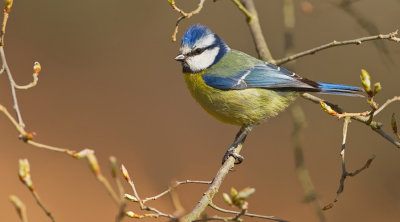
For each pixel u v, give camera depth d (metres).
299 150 8.01
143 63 15.83
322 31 13.77
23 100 14.52
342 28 13.68
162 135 14.03
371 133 13.03
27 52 15.72
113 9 16.16
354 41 7.09
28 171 4.24
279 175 12.79
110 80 15.36
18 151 13.07
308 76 13.43
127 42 15.98
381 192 11.87
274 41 14.27
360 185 12.10
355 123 13.39
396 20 12.18
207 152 13.67
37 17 16.33
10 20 16.30
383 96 12.72
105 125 14.03
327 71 13.49
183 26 15.56
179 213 4.05
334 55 13.60
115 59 15.89
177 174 12.79
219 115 8.33
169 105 14.96
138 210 11.36
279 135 14.07
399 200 11.67
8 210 11.28
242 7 8.47
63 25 16.20
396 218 11.27
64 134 13.52
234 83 8.03
